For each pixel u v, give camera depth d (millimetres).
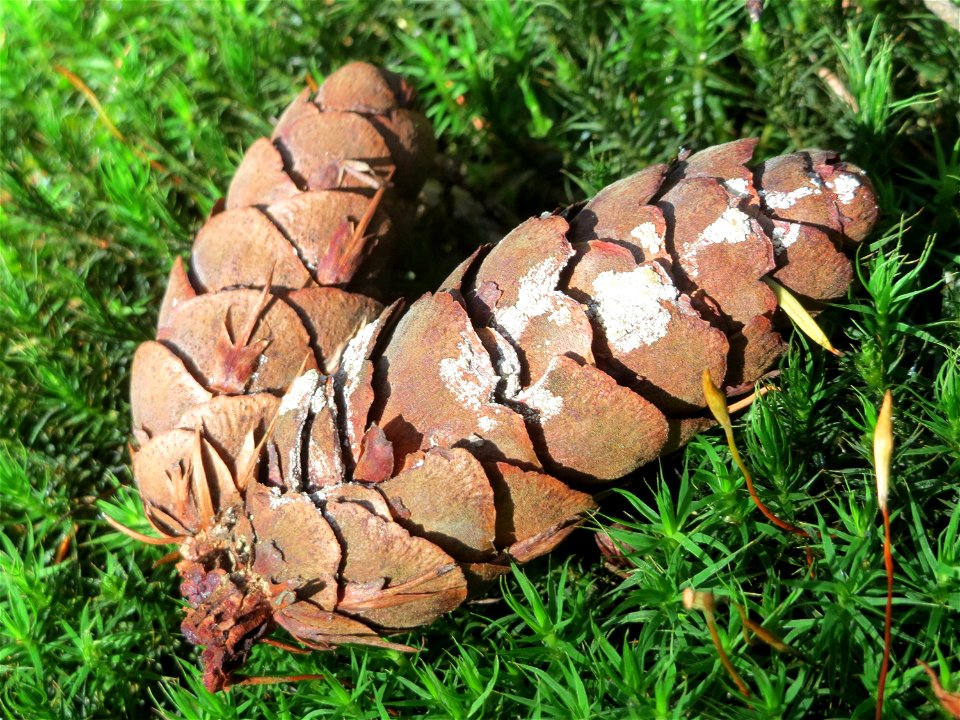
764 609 92
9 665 112
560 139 140
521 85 139
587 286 90
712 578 96
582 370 87
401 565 88
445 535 89
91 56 157
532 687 97
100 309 135
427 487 88
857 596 89
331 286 104
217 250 105
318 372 94
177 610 116
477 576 91
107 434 133
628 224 91
